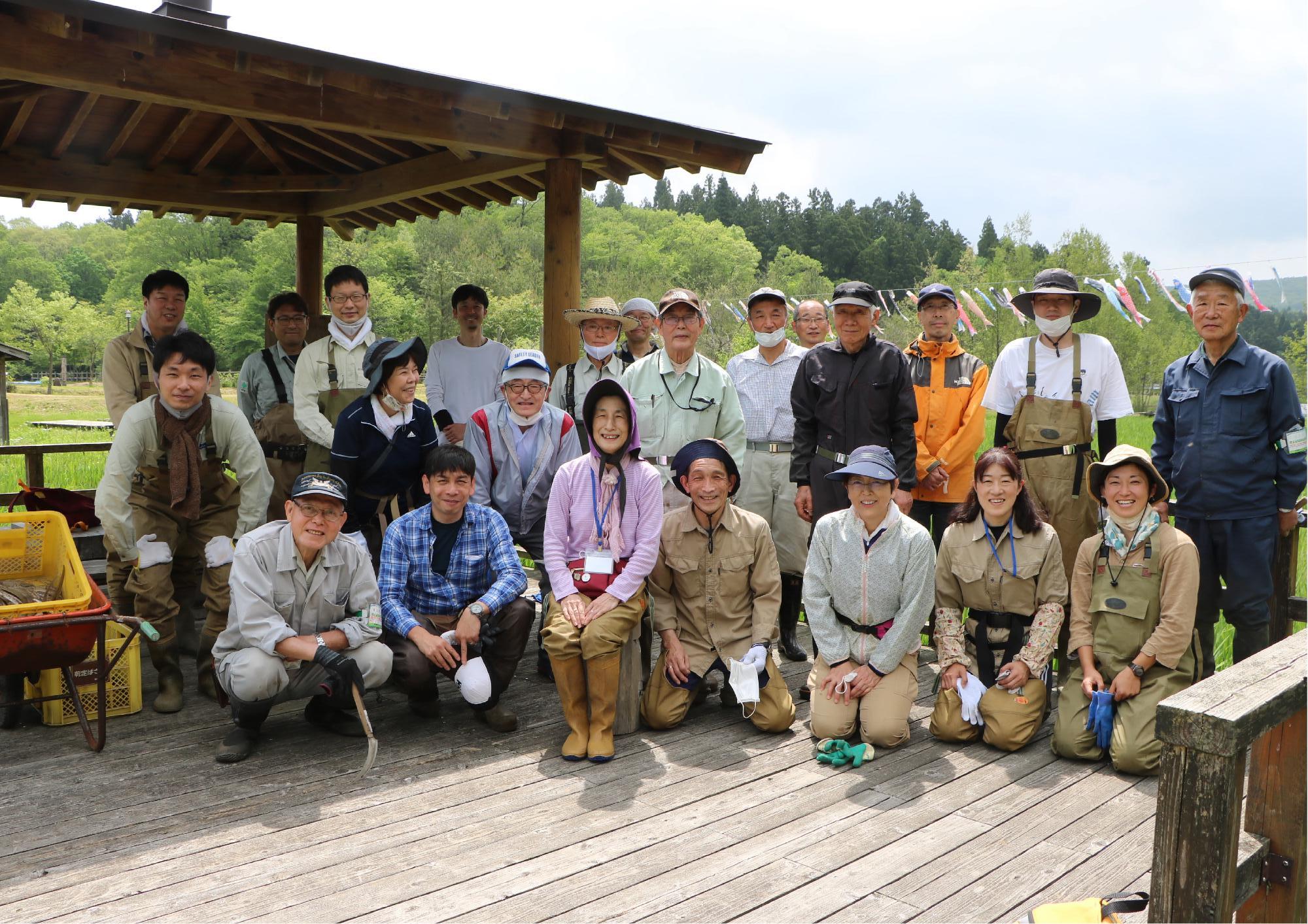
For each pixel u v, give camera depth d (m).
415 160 6.59
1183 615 3.72
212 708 4.24
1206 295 4.17
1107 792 3.52
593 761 3.72
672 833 3.11
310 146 6.56
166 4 4.73
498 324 50.97
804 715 4.38
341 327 4.92
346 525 4.46
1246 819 2.38
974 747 3.99
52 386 55.59
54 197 6.88
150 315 4.77
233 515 4.43
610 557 3.90
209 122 6.11
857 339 4.62
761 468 5.16
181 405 4.02
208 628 4.31
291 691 3.72
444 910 2.61
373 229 8.23
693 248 87.25
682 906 2.65
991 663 4.13
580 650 3.75
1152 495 3.99
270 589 3.66
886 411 4.63
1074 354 4.54
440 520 4.04
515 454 4.62
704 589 4.16
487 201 7.01
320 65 4.18
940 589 4.20
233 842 2.99
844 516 4.03
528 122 5.17
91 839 3.00
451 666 3.86
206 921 2.54
